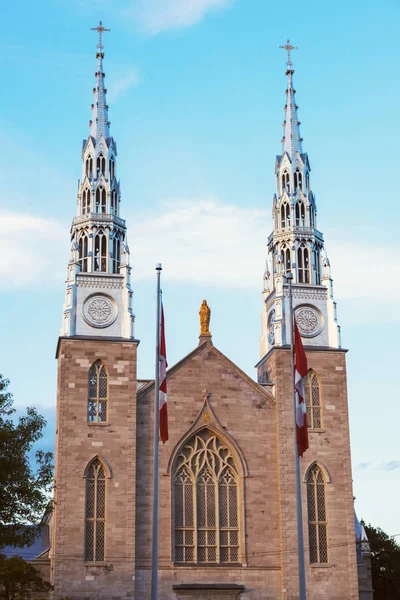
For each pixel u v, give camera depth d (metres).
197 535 84.62
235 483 86.88
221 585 82.88
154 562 60.69
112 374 86.44
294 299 93.19
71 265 90.00
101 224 93.06
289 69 105.12
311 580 84.25
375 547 134.25
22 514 67.56
